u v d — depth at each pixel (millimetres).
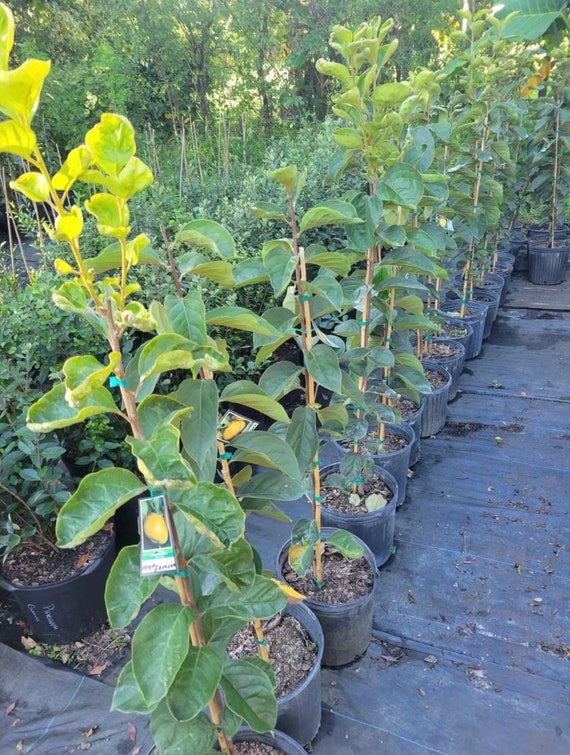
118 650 1938
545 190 5086
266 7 6699
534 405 3293
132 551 910
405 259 1883
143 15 5918
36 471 1803
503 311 4742
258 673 1111
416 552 2293
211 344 1075
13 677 1845
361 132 1719
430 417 2992
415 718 1674
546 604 2016
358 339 2188
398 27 6871
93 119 5344
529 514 2449
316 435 1532
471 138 3395
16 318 2066
